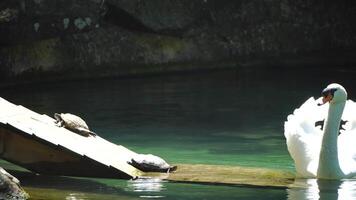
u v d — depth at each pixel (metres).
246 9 71.12
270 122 43.81
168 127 42.41
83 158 30.11
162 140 39.12
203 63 67.00
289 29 72.44
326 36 74.06
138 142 38.59
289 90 54.81
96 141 32.97
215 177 30.19
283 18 72.56
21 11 58.62
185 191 28.08
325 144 30.30
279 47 71.31
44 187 28.84
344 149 31.69
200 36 68.06
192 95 52.97
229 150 36.97
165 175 30.47
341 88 30.17
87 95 52.88
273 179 30.11
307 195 27.58
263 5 71.94
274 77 61.53
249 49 69.75
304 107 32.91
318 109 32.91
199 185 29.06
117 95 53.06
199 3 68.44
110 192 27.98
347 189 28.53
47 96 52.47
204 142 38.72
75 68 61.69
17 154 31.27
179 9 67.06
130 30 65.69
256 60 69.06
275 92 53.97
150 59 65.00
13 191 26.98
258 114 46.09
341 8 75.69
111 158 31.09
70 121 33.16
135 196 27.36
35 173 31.36
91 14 63.09
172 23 66.38
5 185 26.75
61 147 30.03
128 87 56.78
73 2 62.12
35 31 59.78
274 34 71.56
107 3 64.25
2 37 58.12
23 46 59.69
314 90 54.56
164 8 66.38
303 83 58.03
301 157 31.22
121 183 29.39
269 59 69.56
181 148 37.31
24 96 52.41
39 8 59.81
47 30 60.62
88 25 62.88
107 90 55.38
